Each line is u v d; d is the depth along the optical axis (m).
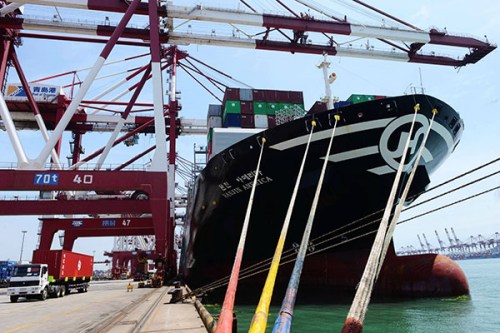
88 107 49.56
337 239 18.31
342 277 18.23
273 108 26.92
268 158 17.27
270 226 18.78
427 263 18.95
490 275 50.56
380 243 5.32
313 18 33.91
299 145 16.58
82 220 42.28
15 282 22.08
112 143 36.28
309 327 12.27
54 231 41.91
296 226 18.19
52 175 27.11
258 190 18.20
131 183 28.11
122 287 40.62
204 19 32.47
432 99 16.20
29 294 21.89
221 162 19.22
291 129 16.56
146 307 16.47
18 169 26.97
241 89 27.41
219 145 24.11
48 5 31.44
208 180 20.98
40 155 27.41
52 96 46.44
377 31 34.56
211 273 23.86
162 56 51.09
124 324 11.41
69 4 31.73
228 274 22.30
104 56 30.14
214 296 22.27
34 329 11.23
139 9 32.69
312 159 16.62
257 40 35.31
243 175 18.39
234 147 18.31
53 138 27.89
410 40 35.09
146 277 72.81
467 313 14.58
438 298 18.25
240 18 32.62
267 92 27.47
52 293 24.73
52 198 41.28
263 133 17.23
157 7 32.06
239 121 26.34
